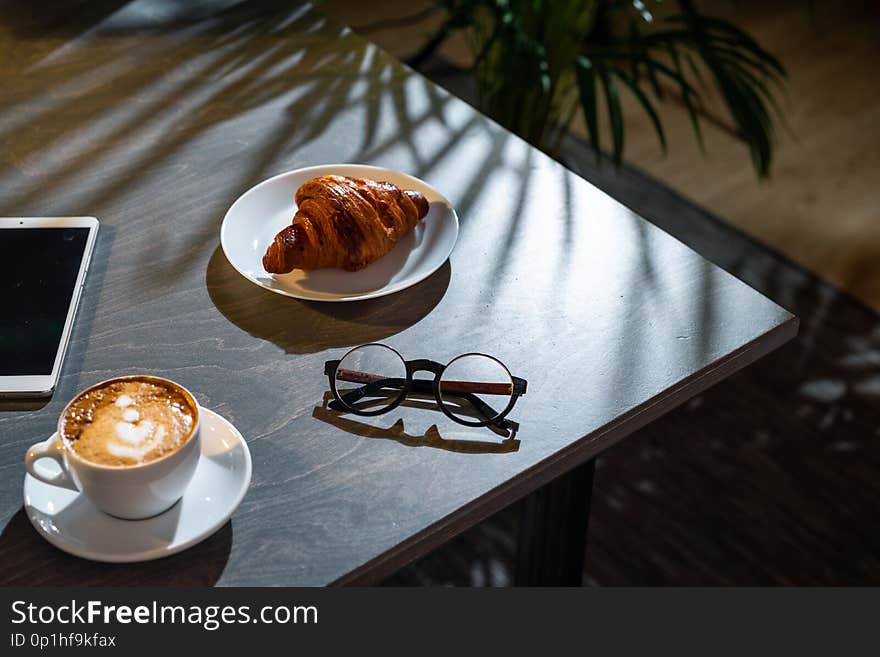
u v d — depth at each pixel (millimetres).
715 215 2371
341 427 802
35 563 702
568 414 816
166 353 866
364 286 939
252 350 872
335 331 893
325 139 1140
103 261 964
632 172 2512
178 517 720
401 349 875
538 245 990
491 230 1009
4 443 783
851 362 1998
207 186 1063
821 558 1644
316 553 710
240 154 1110
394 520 732
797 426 1870
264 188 1027
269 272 935
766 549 1657
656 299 929
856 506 1729
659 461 1807
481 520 766
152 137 1137
